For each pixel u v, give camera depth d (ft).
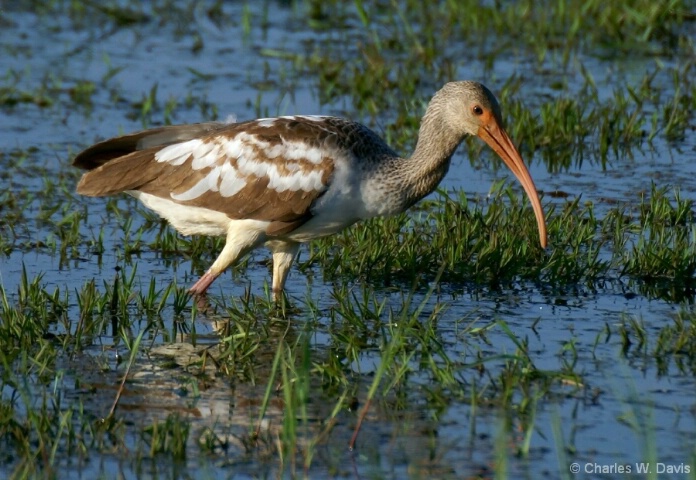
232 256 40.83
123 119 62.08
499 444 29.25
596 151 57.98
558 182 53.88
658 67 68.69
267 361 36.65
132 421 32.19
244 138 40.24
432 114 41.39
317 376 35.42
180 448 30.09
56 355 36.73
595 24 74.95
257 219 40.19
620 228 46.91
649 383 34.50
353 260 44.34
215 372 35.78
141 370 35.78
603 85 67.00
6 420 30.96
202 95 65.67
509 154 41.65
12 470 29.30
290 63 71.77
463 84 41.39
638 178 54.29
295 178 39.65
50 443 30.68
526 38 73.92
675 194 49.73
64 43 75.72
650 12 74.13
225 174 40.16
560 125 58.54
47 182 52.08
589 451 30.55
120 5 83.35
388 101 64.69
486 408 33.01
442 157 41.37
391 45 73.56
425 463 29.91
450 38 75.15
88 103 64.34
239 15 81.76
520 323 39.50
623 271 43.80
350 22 79.51
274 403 33.58
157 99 65.16
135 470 29.45
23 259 45.75
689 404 33.06
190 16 80.48
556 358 36.35
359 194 40.22
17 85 66.74
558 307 41.11
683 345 36.81
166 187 40.91
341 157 39.75
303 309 41.09
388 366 34.22
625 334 37.37
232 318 38.45
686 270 43.29
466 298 42.01
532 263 44.55
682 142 59.31
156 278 44.29
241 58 72.90
